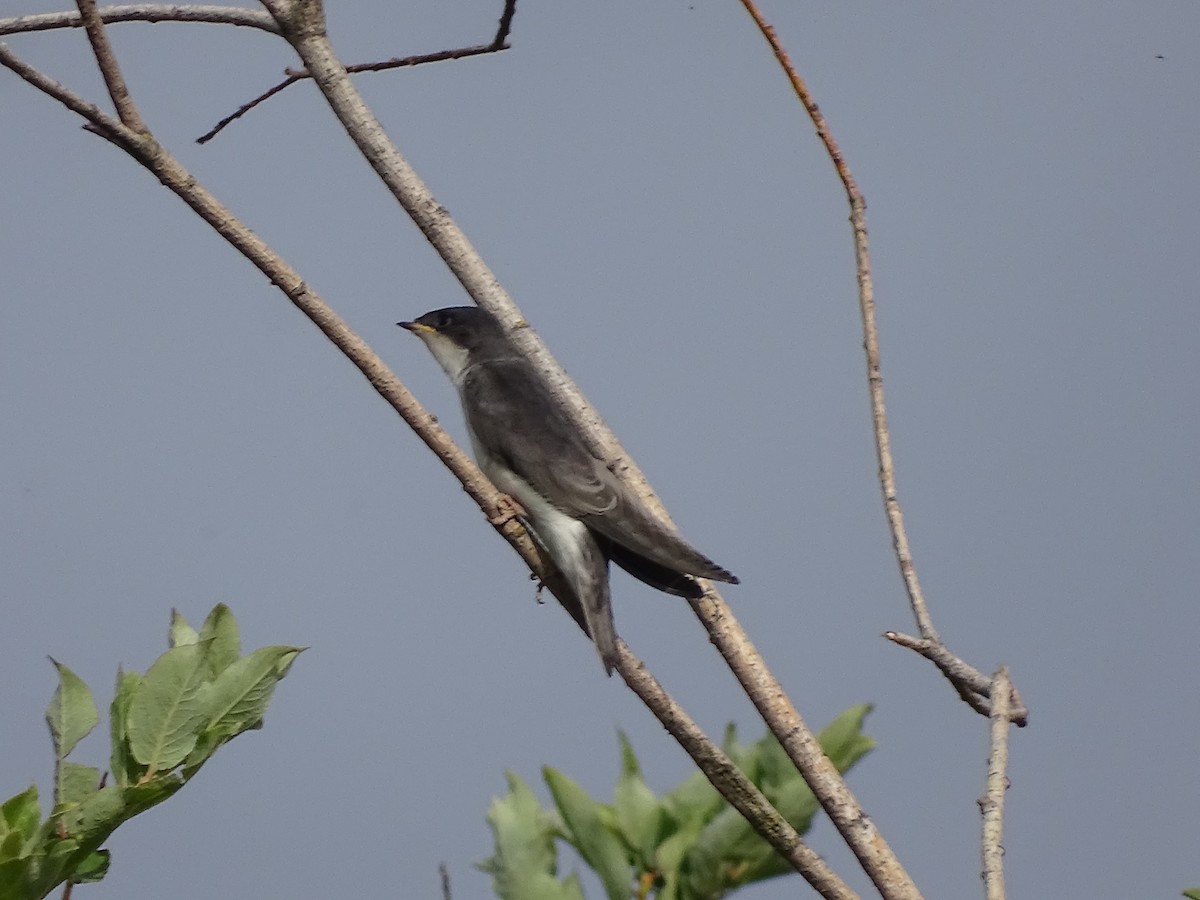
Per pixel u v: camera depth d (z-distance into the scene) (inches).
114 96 330.3
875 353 349.1
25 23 368.8
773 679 333.1
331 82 363.9
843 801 317.1
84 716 281.1
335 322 334.3
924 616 327.3
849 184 358.0
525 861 364.5
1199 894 320.2
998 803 294.0
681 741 324.2
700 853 372.5
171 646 295.1
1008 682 313.1
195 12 370.9
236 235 329.7
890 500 339.9
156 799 274.7
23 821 273.4
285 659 282.5
